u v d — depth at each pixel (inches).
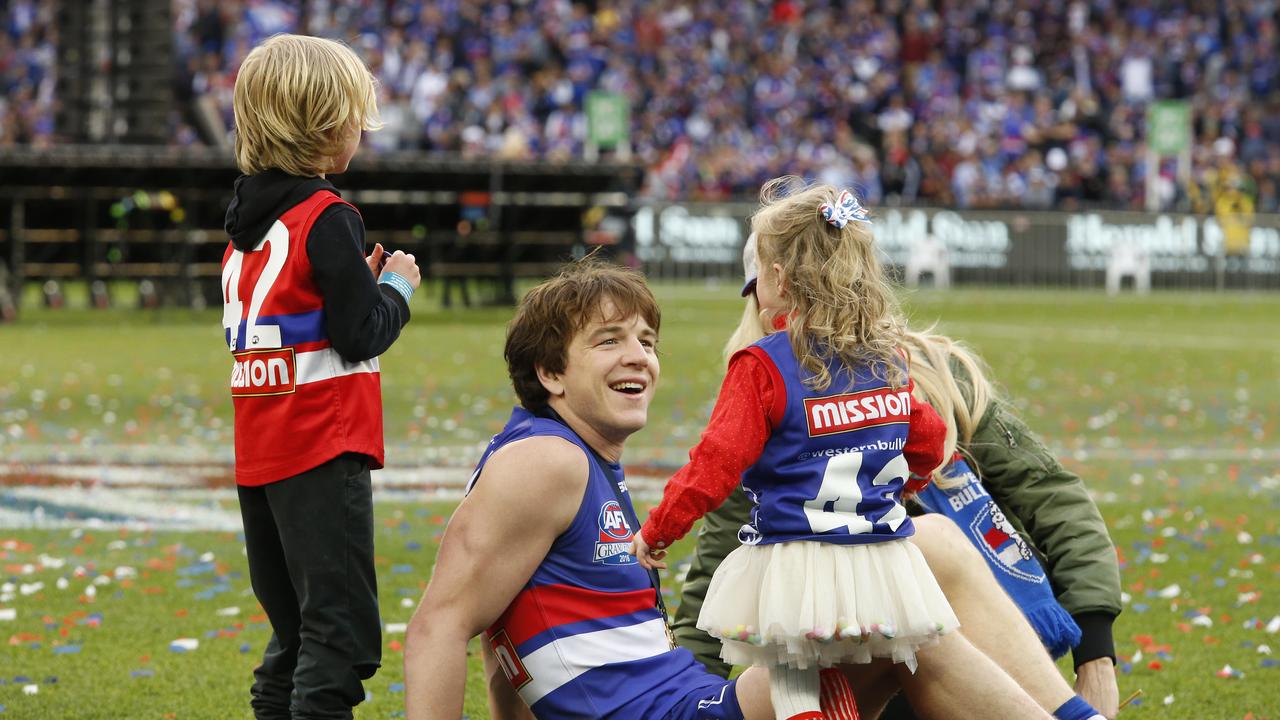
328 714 382.0
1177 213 3629.4
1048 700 379.6
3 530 807.1
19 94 3462.1
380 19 3791.8
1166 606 668.7
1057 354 1948.8
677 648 383.9
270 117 385.1
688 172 3607.3
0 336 1980.8
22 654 570.9
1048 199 3695.9
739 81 4042.8
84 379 1515.7
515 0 3954.2
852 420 363.3
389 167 2395.4
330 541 384.8
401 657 571.2
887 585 355.9
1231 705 523.8
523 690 371.6
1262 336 2297.0
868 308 367.6
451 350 1878.7
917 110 4178.2
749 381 364.5
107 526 823.1
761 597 355.9
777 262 372.5
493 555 361.4
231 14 3474.4
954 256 3408.0
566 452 365.7
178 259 2396.7
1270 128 4542.3
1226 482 1021.8
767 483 366.0
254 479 389.7
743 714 363.3
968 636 384.8
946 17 4468.5
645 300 379.9
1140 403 1469.0
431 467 1037.8
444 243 2514.8
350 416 387.2
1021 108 4175.7
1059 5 4616.1
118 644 587.5
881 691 384.8
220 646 587.5
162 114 2581.2
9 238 2325.3
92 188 2317.9
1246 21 4776.1
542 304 378.6
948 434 418.6
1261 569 743.7
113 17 2556.6
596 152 3083.2
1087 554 427.2
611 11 4087.1
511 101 3555.6
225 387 1473.9
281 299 384.2
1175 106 3799.2
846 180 3742.6
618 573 372.2
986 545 420.5
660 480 988.6
